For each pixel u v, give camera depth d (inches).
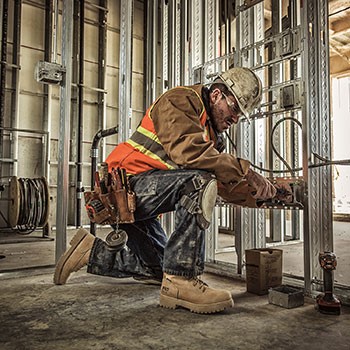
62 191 91.0
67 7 95.1
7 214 191.6
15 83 198.1
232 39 181.9
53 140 210.2
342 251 121.9
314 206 67.3
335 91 316.8
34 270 84.1
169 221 104.0
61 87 94.3
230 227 175.8
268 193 62.5
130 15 104.0
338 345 43.5
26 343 43.7
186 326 49.9
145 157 62.4
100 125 228.5
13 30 200.7
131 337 45.8
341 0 247.9
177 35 111.2
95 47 231.3
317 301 57.4
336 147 314.3
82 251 71.7
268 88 78.0
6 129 189.9
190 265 56.9
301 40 70.3
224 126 63.9
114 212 61.5
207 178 56.9
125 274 70.7
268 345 43.4
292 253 120.3
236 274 81.0
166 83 114.3
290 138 144.6
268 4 220.4
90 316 53.8
